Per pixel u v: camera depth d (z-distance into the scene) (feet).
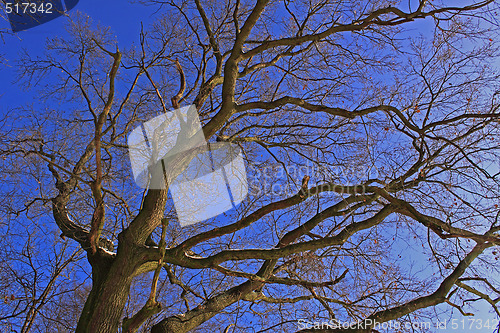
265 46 23.13
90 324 18.74
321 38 22.63
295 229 24.40
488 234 20.63
